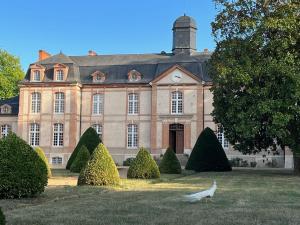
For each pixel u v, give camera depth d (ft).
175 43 168.14
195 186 59.06
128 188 55.47
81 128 160.15
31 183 43.01
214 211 35.27
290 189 54.65
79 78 162.09
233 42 84.28
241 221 30.94
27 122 160.56
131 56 169.37
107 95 159.53
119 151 156.46
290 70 75.41
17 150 43.29
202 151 102.99
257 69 78.69
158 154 151.74
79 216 32.55
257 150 97.09
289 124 81.15
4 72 193.16
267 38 83.05
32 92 160.97
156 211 35.06
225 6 88.53
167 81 153.69
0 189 41.83
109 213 34.01
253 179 73.51
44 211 34.78
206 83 150.30
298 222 30.89
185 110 151.33
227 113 83.66
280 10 80.28
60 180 70.54
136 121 156.35
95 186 56.39
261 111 76.64
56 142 158.51
